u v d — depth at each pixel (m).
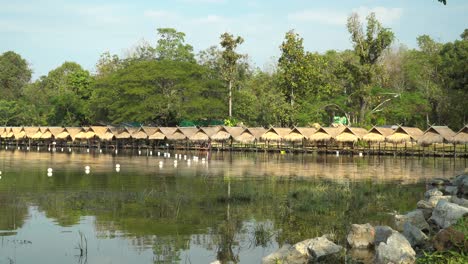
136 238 16.53
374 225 18.03
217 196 25.31
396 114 78.44
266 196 25.25
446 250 10.79
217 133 69.56
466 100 62.00
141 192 26.78
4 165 45.38
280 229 17.73
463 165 47.34
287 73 74.38
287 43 74.75
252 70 98.12
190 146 73.88
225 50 80.38
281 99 75.12
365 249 14.65
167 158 57.41
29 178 33.91
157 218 19.69
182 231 17.52
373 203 23.22
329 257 13.64
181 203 23.12
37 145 85.44
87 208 21.75
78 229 17.80
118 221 19.11
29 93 113.50
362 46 70.81
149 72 74.88
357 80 71.88
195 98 74.69
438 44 94.44
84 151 72.69
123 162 50.34
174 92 75.56
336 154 63.38
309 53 75.50
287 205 22.66
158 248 15.36
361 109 72.50
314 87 75.94
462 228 11.41
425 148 64.94
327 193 26.02
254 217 19.92
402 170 41.59
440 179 31.02
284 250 13.98
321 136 64.12
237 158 58.00
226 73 80.12
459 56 74.81
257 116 84.44
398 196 25.45
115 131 77.38
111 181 32.34
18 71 128.88
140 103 74.38
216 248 15.34
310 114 76.88
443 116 75.06
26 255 14.59
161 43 86.50
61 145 84.81
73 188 28.55
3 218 19.58
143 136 73.38
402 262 11.17
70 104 93.50
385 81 75.25
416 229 14.07
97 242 16.00
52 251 14.98
